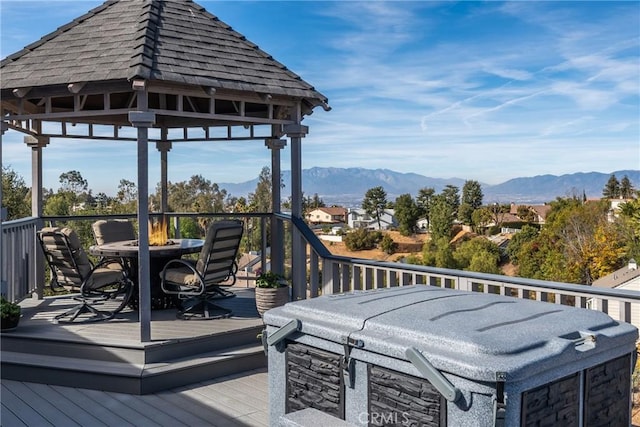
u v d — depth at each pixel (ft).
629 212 144.66
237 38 19.77
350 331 8.73
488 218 267.18
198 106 22.84
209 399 14.01
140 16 18.24
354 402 8.74
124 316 18.42
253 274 27.02
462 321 8.36
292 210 19.39
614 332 8.45
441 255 185.47
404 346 7.83
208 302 18.85
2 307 16.33
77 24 18.70
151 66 15.42
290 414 9.22
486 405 6.97
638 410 12.75
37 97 16.65
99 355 15.42
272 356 10.33
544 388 7.38
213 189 65.51
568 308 9.39
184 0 20.56
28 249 20.94
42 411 13.21
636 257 137.80
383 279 16.80
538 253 164.96
